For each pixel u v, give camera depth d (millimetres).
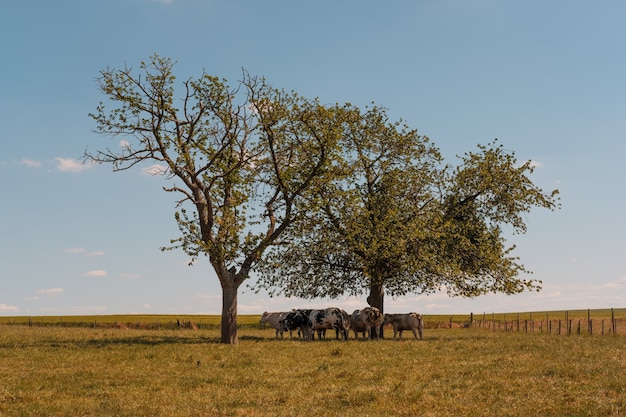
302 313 38500
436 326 58562
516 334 42562
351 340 36281
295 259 40344
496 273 40938
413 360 23031
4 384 17781
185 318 87062
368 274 38562
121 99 31516
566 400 14695
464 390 16234
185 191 31609
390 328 55375
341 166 35219
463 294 41375
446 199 41594
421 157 42125
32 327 51688
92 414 13867
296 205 34500
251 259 32562
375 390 16250
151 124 31922
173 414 13805
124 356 24484
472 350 26859
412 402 14781
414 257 38812
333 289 42406
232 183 32906
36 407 14625
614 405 13883
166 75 31906
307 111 34719
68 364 22250
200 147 32812
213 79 32438
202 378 18875
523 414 13258
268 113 33281
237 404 14945
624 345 29328
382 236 37656
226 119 32906
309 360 23422
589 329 41094
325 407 14406
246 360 23125
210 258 31641
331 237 39156
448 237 40031
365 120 42125
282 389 16969
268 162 35344
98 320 77125
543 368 19844
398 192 40875
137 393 16562
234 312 32062
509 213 41438
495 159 41688
